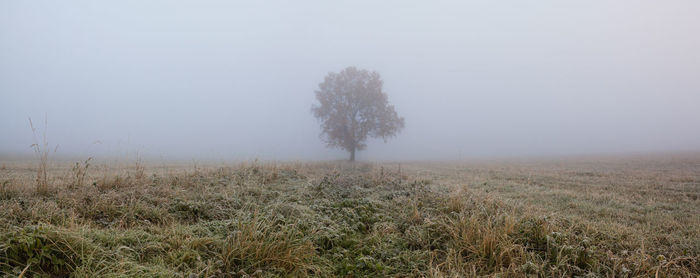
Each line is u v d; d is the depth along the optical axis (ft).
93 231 13.62
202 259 12.80
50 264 10.93
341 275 13.30
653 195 33.14
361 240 16.87
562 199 30.60
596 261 14.17
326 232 16.47
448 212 22.22
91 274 10.65
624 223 21.80
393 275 13.29
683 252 15.61
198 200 21.24
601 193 34.50
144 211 17.51
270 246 13.53
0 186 18.95
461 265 14.07
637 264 14.07
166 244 13.30
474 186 38.91
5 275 9.65
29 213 14.89
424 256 15.16
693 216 23.50
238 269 12.42
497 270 13.66
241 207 20.58
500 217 18.38
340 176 38.11
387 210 23.06
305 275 12.71
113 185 23.30
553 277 12.97
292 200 24.09
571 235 17.08
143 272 11.28
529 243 15.98
